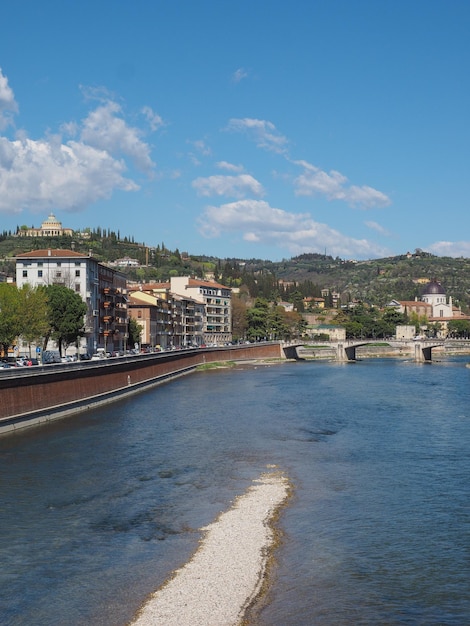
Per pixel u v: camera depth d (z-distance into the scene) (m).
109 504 49.69
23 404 84.69
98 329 182.12
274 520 45.44
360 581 35.25
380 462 63.81
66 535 42.75
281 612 31.70
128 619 31.12
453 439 76.25
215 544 40.78
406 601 32.97
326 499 50.62
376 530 43.28
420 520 45.34
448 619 31.17
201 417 94.12
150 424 87.31
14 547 40.59
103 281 191.12
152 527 44.31
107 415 96.25
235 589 34.22
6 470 60.25
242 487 54.59
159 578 35.72
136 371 139.25
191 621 30.84
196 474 59.06
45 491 53.25
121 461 64.31
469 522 44.84
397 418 93.44
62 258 172.38
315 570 36.62
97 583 35.16
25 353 164.50
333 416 95.31
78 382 103.56
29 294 133.88
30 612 31.98
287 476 58.25
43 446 71.56
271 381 158.75
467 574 36.12
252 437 77.62
